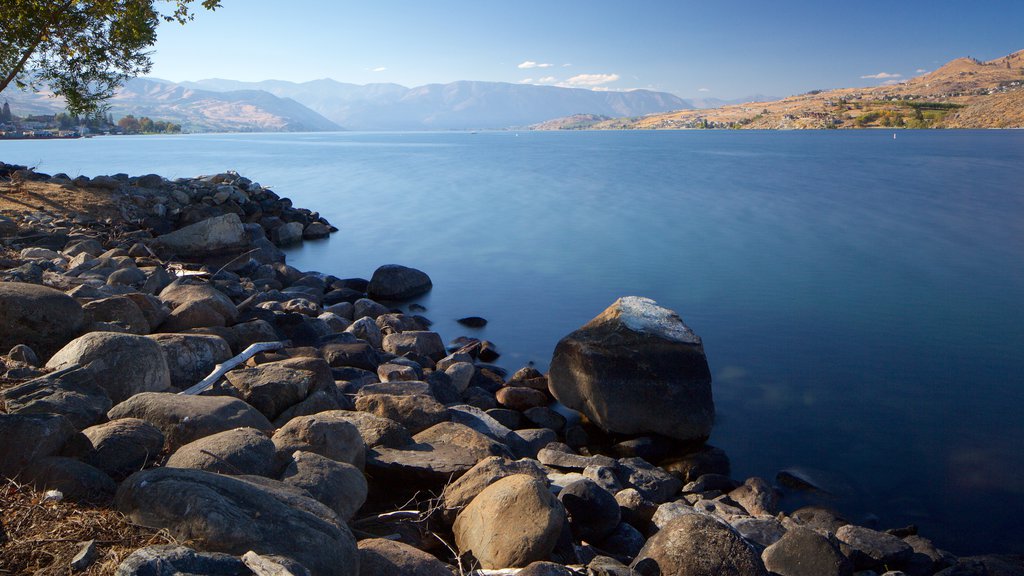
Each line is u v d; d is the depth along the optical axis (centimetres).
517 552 554
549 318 1950
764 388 1390
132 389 721
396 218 4134
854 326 1809
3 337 821
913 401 1317
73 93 1975
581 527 719
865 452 1113
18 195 2716
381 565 478
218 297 1294
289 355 1098
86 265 1653
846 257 2739
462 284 2378
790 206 4419
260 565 374
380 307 1827
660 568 591
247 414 667
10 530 414
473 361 1509
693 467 1059
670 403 1145
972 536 874
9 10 1756
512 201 4881
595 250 2981
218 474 466
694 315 1936
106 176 3356
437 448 780
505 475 677
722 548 591
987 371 1481
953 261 2631
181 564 363
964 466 1062
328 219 4138
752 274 2452
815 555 665
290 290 2017
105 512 439
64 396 618
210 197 3453
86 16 1908
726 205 4516
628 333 1220
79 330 883
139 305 1118
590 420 1213
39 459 501
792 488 1001
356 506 583
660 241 3175
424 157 11506
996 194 5031
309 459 584
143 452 559
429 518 658
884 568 756
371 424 793
